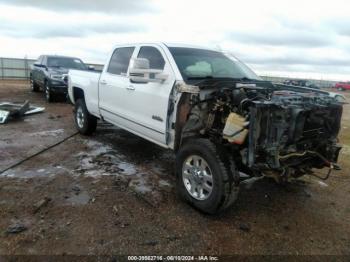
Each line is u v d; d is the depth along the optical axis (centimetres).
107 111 554
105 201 365
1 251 265
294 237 315
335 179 490
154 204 364
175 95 385
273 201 398
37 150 554
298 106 314
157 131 422
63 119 860
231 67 468
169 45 443
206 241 298
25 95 1404
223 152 327
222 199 319
